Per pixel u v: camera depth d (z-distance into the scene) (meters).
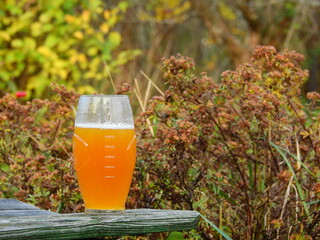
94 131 1.89
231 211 3.23
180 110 3.11
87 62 6.71
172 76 3.07
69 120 3.61
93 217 1.75
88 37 7.13
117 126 1.90
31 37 6.88
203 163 3.03
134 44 9.30
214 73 10.30
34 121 3.51
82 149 1.90
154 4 9.86
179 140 2.93
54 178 2.93
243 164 3.36
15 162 3.22
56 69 6.43
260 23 9.86
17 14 6.86
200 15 9.41
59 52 6.70
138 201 3.06
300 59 3.34
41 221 1.69
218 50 10.51
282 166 3.33
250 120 3.22
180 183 2.99
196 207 3.15
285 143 3.18
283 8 9.90
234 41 9.23
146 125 3.31
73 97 3.50
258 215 3.17
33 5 6.99
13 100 3.42
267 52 3.19
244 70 3.14
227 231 3.20
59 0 6.64
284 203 3.04
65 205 3.04
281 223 2.91
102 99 1.91
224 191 3.20
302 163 3.03
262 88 3.12
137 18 9.41
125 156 1.90
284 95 3.19
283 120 3.15
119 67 7.74
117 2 8.75
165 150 3.02
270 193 3.22
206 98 3.07
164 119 3.10
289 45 9.80
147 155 3.03
